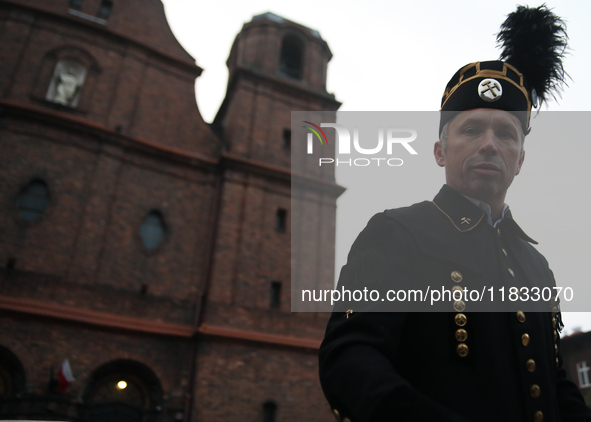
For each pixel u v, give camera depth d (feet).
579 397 3.68
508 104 3.38
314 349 40.19
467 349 2.76
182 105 49.29
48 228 37.52
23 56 43.14
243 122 49.83
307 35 59.72
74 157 40.78
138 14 51.13
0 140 38.55
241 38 59.26
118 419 34.32
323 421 37.93
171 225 42.91
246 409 36.27
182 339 38.34
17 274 35.19
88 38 46.50
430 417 2.09
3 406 31.27
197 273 41.91
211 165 46.80
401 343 2.86
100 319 36.01
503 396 2.69
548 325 3.39
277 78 53.57
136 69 47.93
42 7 45.19
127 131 45.01
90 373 34.35
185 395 36.06
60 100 43.47
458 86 3.59
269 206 45.70
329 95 55.88
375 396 2.14
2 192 37.14
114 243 39.83
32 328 33.86
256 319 40.24
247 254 42.65
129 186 42.68
